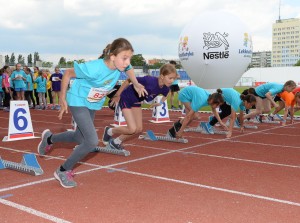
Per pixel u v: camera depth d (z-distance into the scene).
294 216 3.20
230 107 8.09
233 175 4.59
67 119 11.28
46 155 5.76
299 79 51.34
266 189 3.99
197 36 12.50
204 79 12.88
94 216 3.19
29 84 15.33
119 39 3.66
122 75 32.16
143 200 3.61
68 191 3.90
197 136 7.86
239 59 12.48
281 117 11.10
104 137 6.06
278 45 114.50
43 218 3.14
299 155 5.85
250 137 7.71
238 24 12.48
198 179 4.39
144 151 6.14
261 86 9.33
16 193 3.83
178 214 3.24
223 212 3.29
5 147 6.50
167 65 5.20
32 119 11.25
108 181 4.30
